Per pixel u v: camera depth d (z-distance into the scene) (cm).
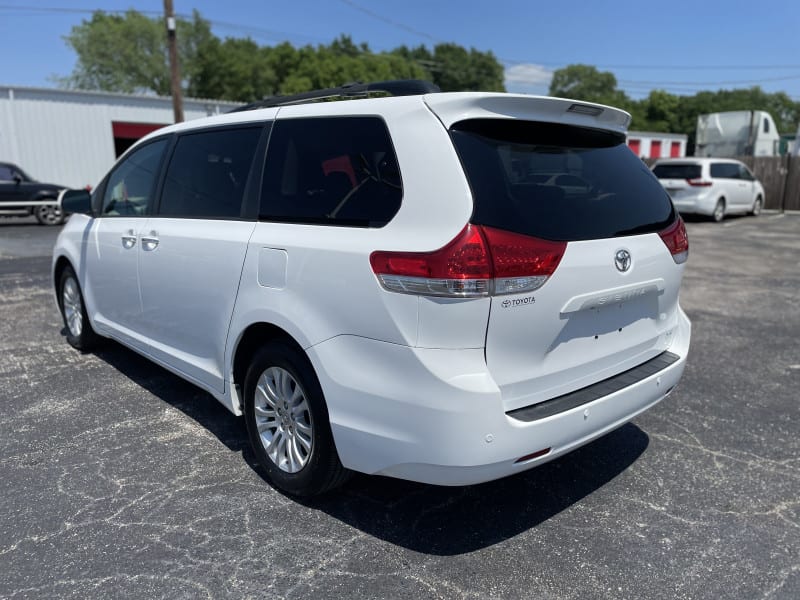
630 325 288
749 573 249
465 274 221
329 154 277
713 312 677
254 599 230
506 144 250
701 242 1248
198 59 5784
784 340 572
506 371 237
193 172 360
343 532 273
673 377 305
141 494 302
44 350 521
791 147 2430
